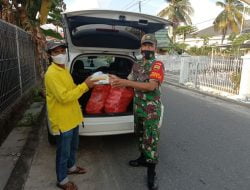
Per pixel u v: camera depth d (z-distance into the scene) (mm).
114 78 3244
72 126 3338
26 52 9148
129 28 5027
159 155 4656
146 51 3418
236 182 3811
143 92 3432
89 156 4621
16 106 6691
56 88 3055
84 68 5934
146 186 3660
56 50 3092
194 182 3789
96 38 5000
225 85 11805
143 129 3572
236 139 5520
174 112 7738
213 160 4500
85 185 3674
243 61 10625
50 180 3787
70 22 4602
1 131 5199
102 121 4406
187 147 5035
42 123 6363
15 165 4152
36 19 9852
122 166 4254
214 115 7512
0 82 5617
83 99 5051
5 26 6426
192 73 13984
